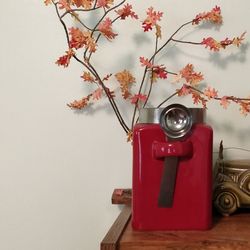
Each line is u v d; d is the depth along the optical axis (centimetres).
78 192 94
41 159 95
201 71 93
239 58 93
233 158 91
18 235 95
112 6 94
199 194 64
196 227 64
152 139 65
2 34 97
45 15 96
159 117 66
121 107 94
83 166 94
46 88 96
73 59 95
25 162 96
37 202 95
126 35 94
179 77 87
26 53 96
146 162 65
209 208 65
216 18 89
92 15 95
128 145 94
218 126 92
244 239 59
